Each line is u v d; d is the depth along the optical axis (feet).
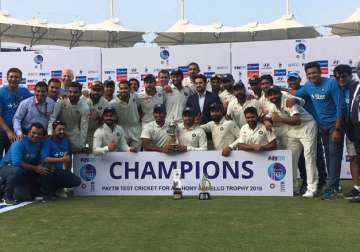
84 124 19.04
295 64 25.79
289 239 10.86
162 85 21.31
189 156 18.35
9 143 18.79
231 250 9.98
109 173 18.86
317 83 17.60
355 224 12.42
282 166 17.81
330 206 15.26
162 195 18.43
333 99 17.08
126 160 18.76
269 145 17.80
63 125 17.85
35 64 28.43
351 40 25.07
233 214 13.92
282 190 17.83
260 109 19.57
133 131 20.57
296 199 16.90
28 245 10.58
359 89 15.97
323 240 10.75
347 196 17.20
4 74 28.68
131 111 20.40
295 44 25.76
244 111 18.42
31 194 17.81
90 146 20.34
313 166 17.58
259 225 12.35
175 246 10.34
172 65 27.09
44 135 17.58
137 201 16.85
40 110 18.26
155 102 20.80
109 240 10.94
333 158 17.02
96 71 27.84
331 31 58.75
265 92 19.35
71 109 18.94
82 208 15.35
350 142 17.07
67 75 21.18
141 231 11.80
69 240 10.99
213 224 12.52
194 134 18.75
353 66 25.09
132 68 27.48
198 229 11.95
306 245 10.32
